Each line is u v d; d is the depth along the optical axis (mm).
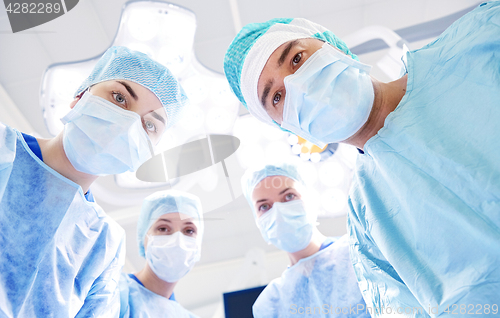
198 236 1736
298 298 1749
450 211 913
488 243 833
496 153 878
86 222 1398
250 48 1358
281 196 1771
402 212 1102
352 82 1185
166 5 1599
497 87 924
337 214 1911
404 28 1939
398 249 1064
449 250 922
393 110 1194
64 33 1821
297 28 1378
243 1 1869
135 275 1934
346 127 1205
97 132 1275
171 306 1809
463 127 965
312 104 1193
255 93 1369
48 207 1252
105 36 1873
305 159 1839
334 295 1668
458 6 1848
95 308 1399
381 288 1174
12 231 1181
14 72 1864
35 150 1319
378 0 1896
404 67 1302
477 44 990
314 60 1227
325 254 1818
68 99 1694
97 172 1347
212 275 2180
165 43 1651
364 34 1856
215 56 1976
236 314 1840
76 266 1321
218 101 1670
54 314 1200
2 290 1110
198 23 1886
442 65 1082
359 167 1320
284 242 1751
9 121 1905
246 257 2135
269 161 1787
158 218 1699
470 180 895
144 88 1405
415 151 1046
